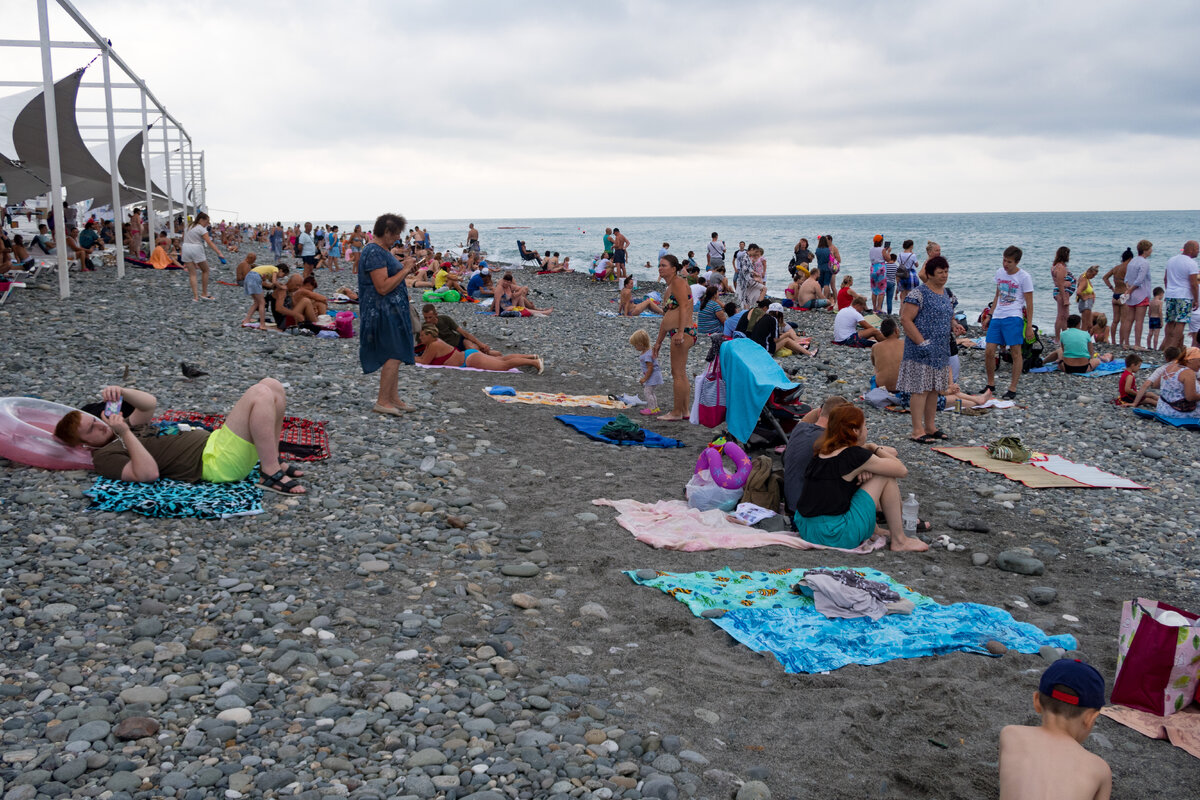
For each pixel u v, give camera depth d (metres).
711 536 6.49
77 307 15.37
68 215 32.03
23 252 23.08
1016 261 12.58
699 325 14.59
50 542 5.28
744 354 9.14
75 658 4.04
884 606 5.18
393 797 3.14
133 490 6.11
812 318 23.31
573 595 5.39
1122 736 4.02
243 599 4.86
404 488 7.12
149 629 4.34
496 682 4.17
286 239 47.00
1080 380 14.61
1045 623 5.34
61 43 20.53
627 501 7.22
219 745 3.41
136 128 32.22
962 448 10.02
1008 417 11.84
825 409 7.03
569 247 94.00
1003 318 12.71
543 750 3.56
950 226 159.62
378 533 6.09
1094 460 9.71
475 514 6.79
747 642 4.75
